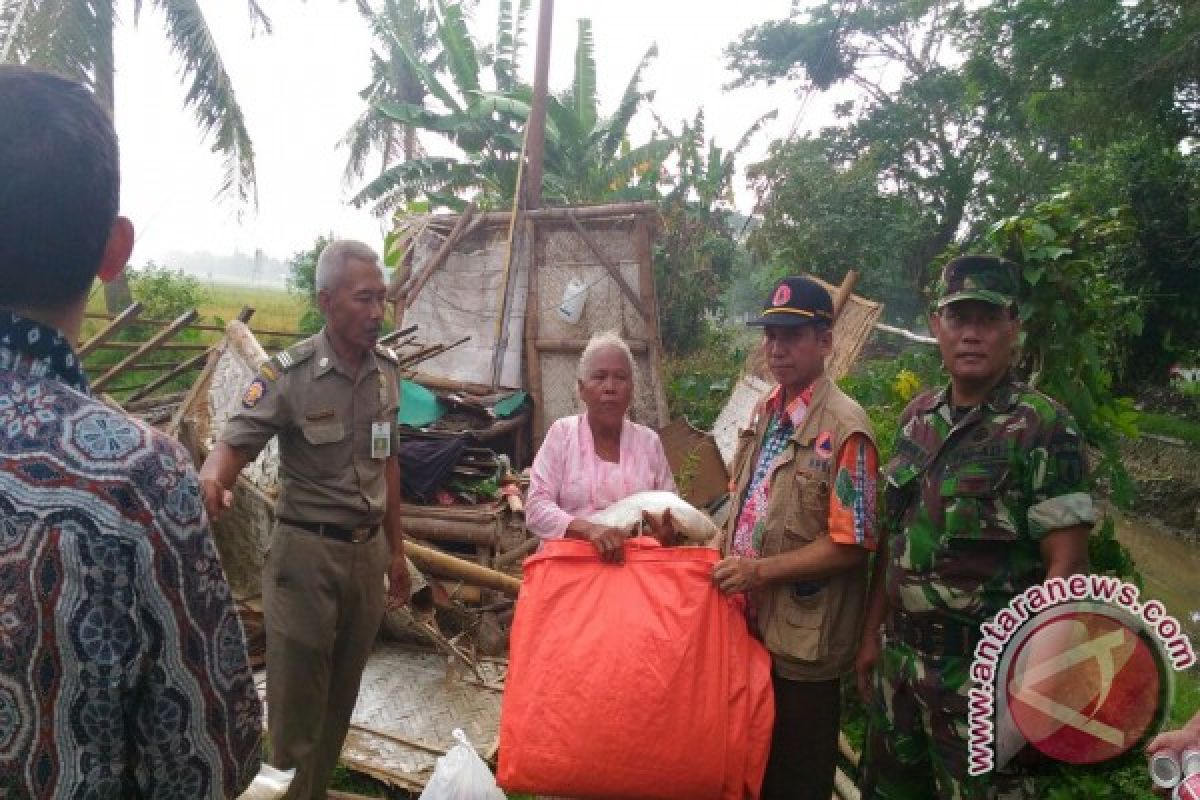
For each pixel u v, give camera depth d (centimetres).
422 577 407
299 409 271
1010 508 197
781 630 237
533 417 749
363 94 1866
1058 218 275
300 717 275
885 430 447
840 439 233
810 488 235
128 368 537
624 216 739
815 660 234
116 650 92
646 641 224
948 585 204
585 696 221
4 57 1042
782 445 247
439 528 489
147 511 92
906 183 2267
